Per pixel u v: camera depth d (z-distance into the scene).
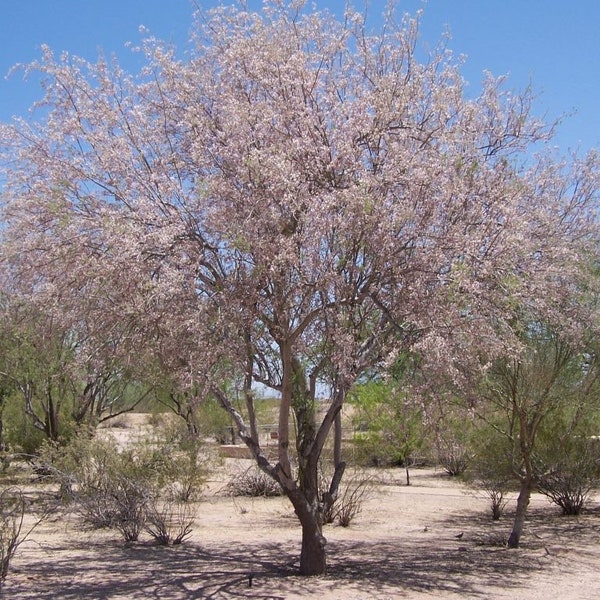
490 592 9.75
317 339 9.69
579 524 16.73
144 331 9.08
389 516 18.19
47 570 11.41
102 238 9.16
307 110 9.52
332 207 8.73
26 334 11.84
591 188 12.86
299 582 10.29
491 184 10.09
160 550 13.41
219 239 9.20
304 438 10.96
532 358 12.95
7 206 9.71
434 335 8.62
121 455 16.14
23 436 23.39
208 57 10.52
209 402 19.73
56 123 10.14
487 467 17.67
